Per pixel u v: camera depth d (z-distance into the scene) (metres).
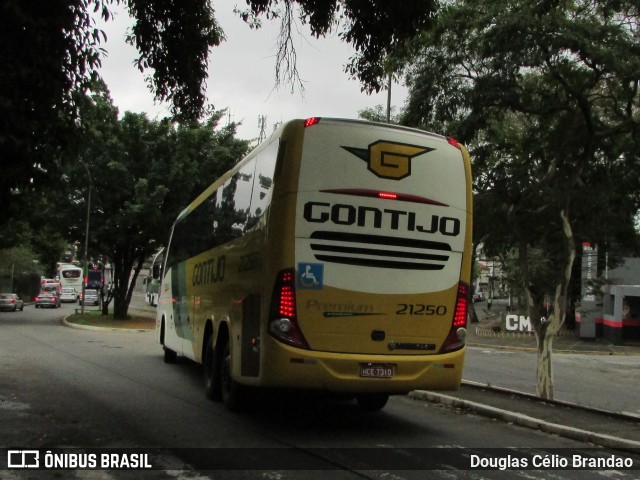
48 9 6.54
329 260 7.27
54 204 29.50
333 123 7.45
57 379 11.67
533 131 11.25
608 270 32.75
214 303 10.04
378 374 7.30
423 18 8.62
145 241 30.83
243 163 9.31
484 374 16.36
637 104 11.15
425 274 7.61
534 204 11.62
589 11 10.14
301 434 7.50
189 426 7.73
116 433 7.23
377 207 7.44
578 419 8.76
